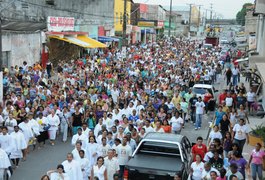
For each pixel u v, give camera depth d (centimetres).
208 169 1127
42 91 2139
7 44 3041
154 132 1434
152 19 9812
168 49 5912
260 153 1294
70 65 3319
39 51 3762
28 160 1616
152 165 1194
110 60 3988
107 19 5691
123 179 1264
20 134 1506
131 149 1349
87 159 1279
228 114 1814
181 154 1261
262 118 2245
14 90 2183
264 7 2833
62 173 1112
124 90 2353
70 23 4244
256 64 2353
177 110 1917
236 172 1104
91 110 1884
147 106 1973
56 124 1822
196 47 7019
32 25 3603
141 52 4903
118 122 1606
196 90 2614
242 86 2528
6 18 3331
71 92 2189
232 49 7131
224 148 1460
